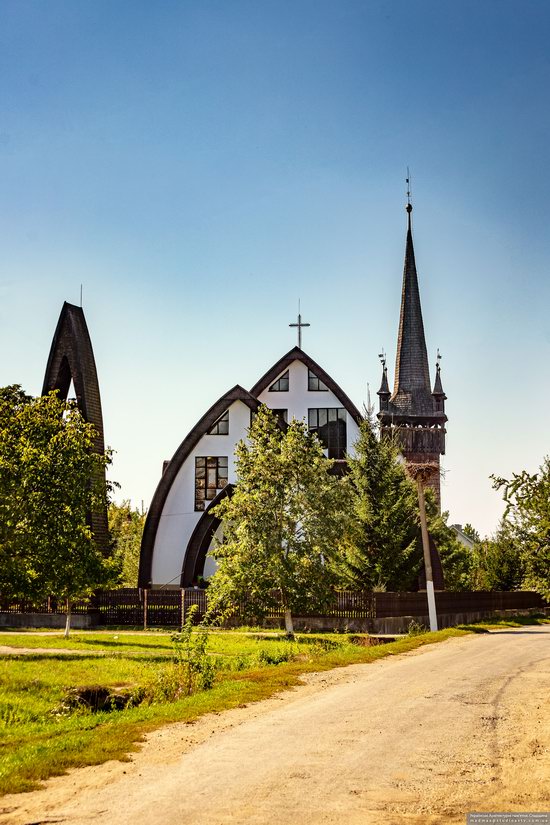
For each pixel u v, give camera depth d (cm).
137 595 4484
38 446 2797
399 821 944
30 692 2056
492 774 1141
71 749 1298
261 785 1085
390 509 5253
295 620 4328
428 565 4216
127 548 7806
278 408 6334
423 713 1599
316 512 4125
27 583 2744
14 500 2661
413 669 2336
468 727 1458
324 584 4066
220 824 927
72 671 2409
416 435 9700
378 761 1212
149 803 1010
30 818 957
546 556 2848
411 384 9931
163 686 2000
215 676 2197
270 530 4069
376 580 5225
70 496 2786
